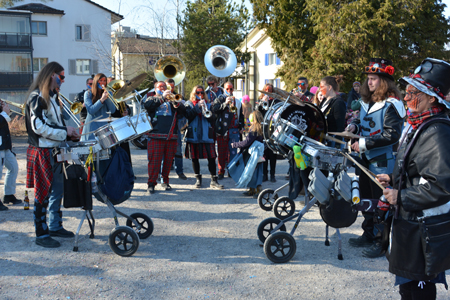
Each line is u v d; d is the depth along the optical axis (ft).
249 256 12.96
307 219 17.04
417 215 7.04
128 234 13.43
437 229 6.82
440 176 6.50
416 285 7.42
